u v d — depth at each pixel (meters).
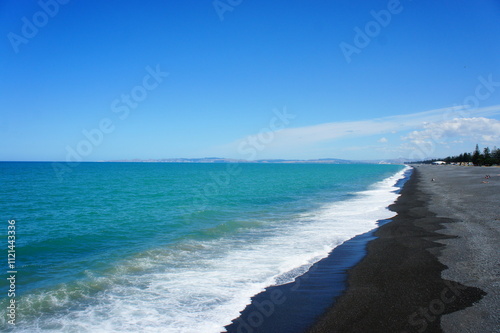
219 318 6.48
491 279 8.01
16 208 23.25
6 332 5.94
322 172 104.19
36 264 10.29
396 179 59.62
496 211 17.66
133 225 16.81
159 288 8.03
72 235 14.59
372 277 8.59
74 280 8.69
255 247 11.81
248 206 23.75
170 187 41.84
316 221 16.98
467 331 5.68
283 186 43.91
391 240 12.58
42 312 6.78
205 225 16.47
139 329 6.07
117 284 8.34
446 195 27.33
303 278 8.65
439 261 9.66
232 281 8.47
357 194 32.06
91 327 6.15
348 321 6.26
